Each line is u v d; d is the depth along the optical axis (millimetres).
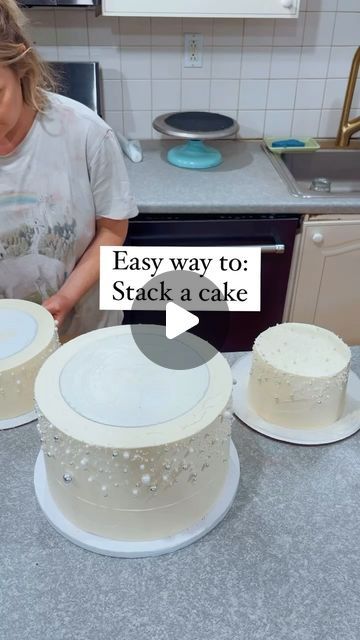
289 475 830
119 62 2031
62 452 674
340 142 2168
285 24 1992
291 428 905
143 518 695
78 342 822
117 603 657
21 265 1222
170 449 646
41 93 1062
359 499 793
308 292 1908
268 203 1697
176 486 682
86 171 1158
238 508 777
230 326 1933
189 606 655
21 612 648
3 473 822
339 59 2082
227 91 2119
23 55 918
